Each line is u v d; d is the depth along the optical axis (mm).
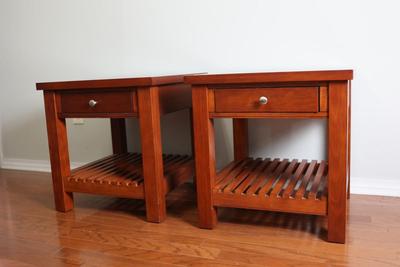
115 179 1679
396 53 1696
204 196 1489
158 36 2113
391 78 1723
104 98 1579
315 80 1241
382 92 1746
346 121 1247
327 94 1258
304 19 1813
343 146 1267
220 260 1255
